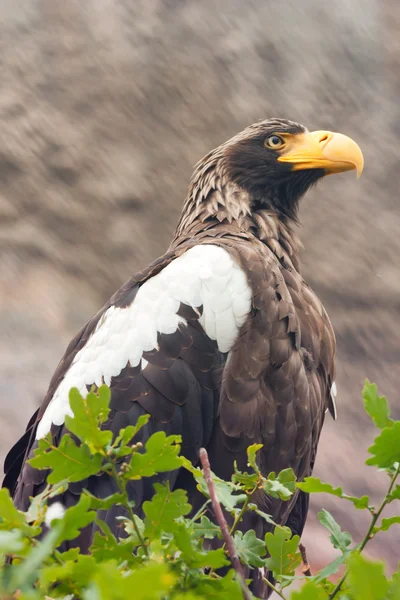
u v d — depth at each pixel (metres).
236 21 21.12
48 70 20.62
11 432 16.67
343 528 17.11
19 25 20.89
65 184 20.11
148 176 20.28
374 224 20.53
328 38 21.38
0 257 19.45
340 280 20.25
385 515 17.38
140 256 20.00
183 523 3.47
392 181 20.84
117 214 20.11
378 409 3.55
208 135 20.55
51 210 19.92
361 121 21.02
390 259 20.44
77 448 3.39
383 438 3.49
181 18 21.05
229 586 3.30
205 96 20.61
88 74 20.61
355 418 19.48
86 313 19.36
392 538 17.08
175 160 20.39
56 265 19.66
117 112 20.47
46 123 20.27
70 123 20.36
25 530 3.07
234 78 20.77
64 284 19.53
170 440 3.39
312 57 21.14
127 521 3.61
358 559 2.40
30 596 2.49
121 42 20.80
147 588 2.30
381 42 21.55
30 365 17.91
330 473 18.34
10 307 18.84
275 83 20.91
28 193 19.95
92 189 20.12
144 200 20.20
